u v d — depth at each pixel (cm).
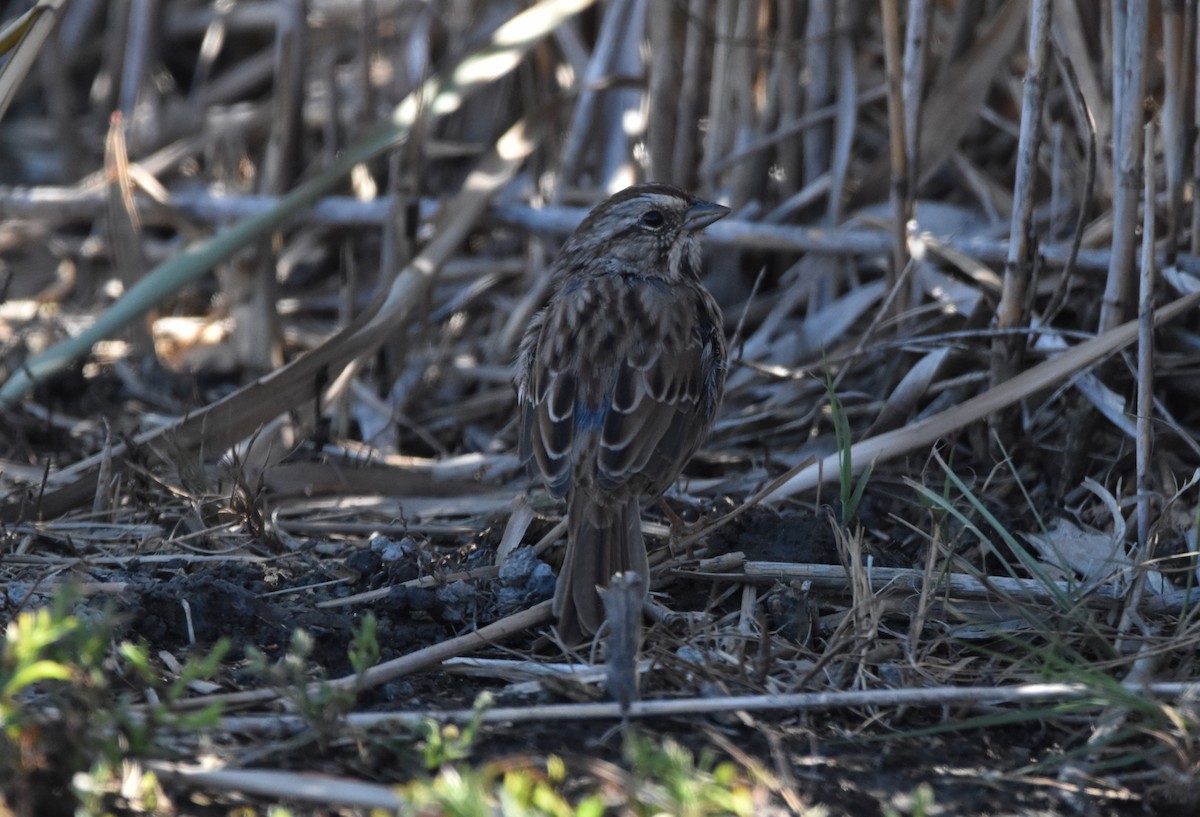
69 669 648
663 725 729
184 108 1766
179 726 656
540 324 1009
